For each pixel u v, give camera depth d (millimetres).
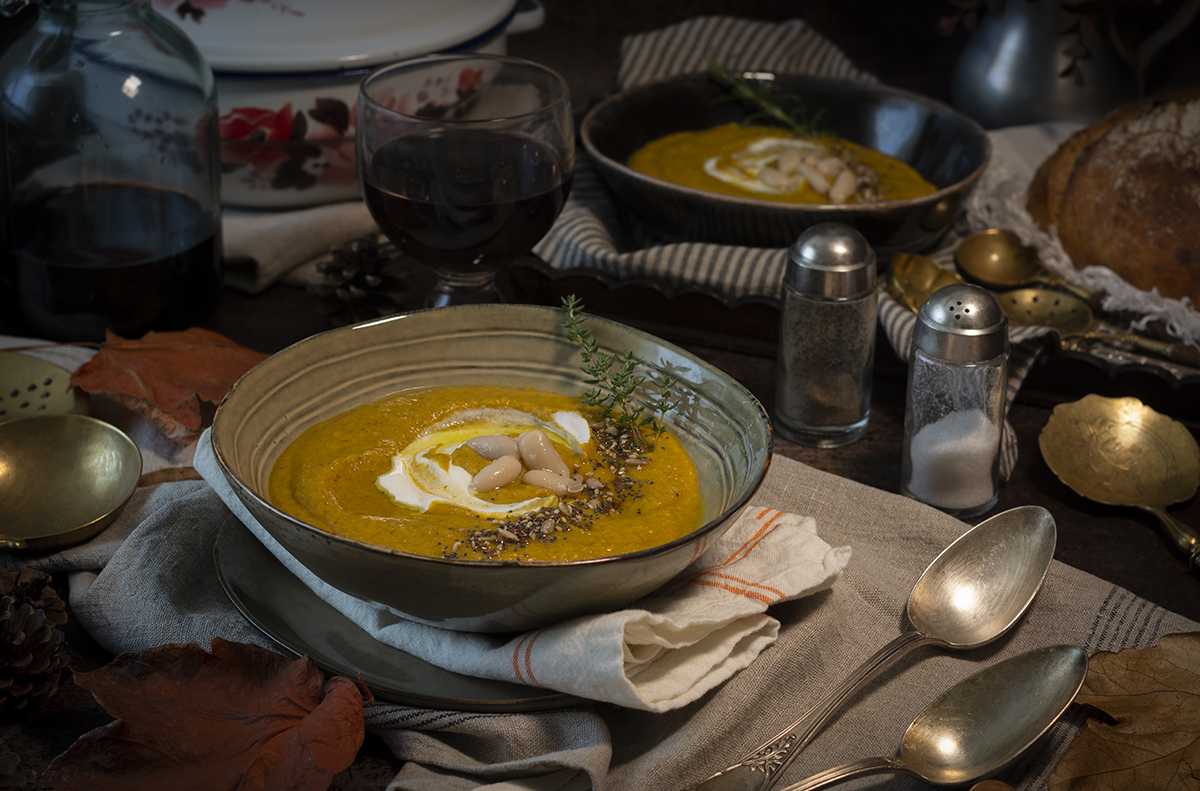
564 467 681
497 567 584
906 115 1003
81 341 822
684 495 677
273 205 945
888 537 713
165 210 824
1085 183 925
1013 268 913
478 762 621
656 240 958
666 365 706
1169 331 846
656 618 612
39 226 802
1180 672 629
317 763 589
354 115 904
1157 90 1090
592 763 591
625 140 999
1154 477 754
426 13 902
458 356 733
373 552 586
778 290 854
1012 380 796
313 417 705
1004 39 1049
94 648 671
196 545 688
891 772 619
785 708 646
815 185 950
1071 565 718
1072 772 604
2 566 688
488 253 796
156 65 811
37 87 794
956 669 660
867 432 801
